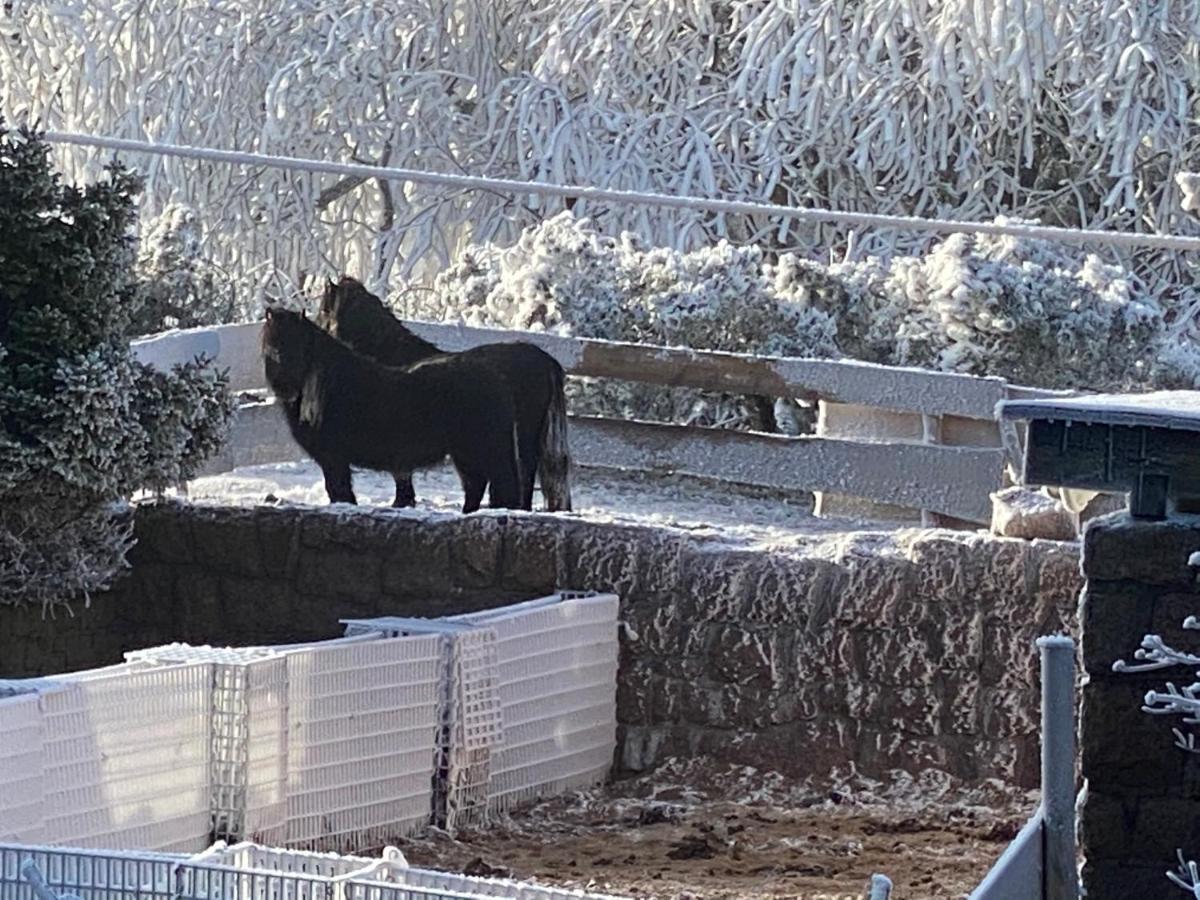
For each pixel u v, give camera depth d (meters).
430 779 10.30
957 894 8.86
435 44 25.14
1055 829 6.30
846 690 11.45
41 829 8.23
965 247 16.09
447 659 10.34
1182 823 6.37
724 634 11.63
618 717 11.80
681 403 16.05
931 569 11.31
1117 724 6.41
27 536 11.78
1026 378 15.85
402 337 14.16
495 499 13.41
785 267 16.47
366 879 5.70
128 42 25.88
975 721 11.26
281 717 9.30
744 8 24.25
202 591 12.66
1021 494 11.80
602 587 11.86
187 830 8.99
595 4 24.48
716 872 9.39
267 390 15.73
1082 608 6.50
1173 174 22.91
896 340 16.20
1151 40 22.83
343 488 13.50
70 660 12.51
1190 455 6.39
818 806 11.18
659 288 16.44
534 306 16.48
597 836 10.35
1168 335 17.19
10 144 11.46
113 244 11.64
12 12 26.61
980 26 22.58
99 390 11.31
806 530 14.14
